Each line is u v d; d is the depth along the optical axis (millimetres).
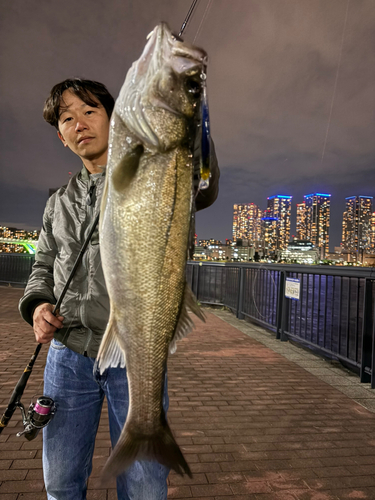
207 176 1090
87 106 1736
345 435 3523
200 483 2727
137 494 1577
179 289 1220
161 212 1146
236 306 9906
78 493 1782
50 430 1741
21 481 2637
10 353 5699
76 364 1732
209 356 6035
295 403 4258
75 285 1702
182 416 3830
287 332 7074
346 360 5340
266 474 2861
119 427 1674
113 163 1159
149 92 1136
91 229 1649
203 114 1092
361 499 2607
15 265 15102
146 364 1205
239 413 3945
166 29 1166
